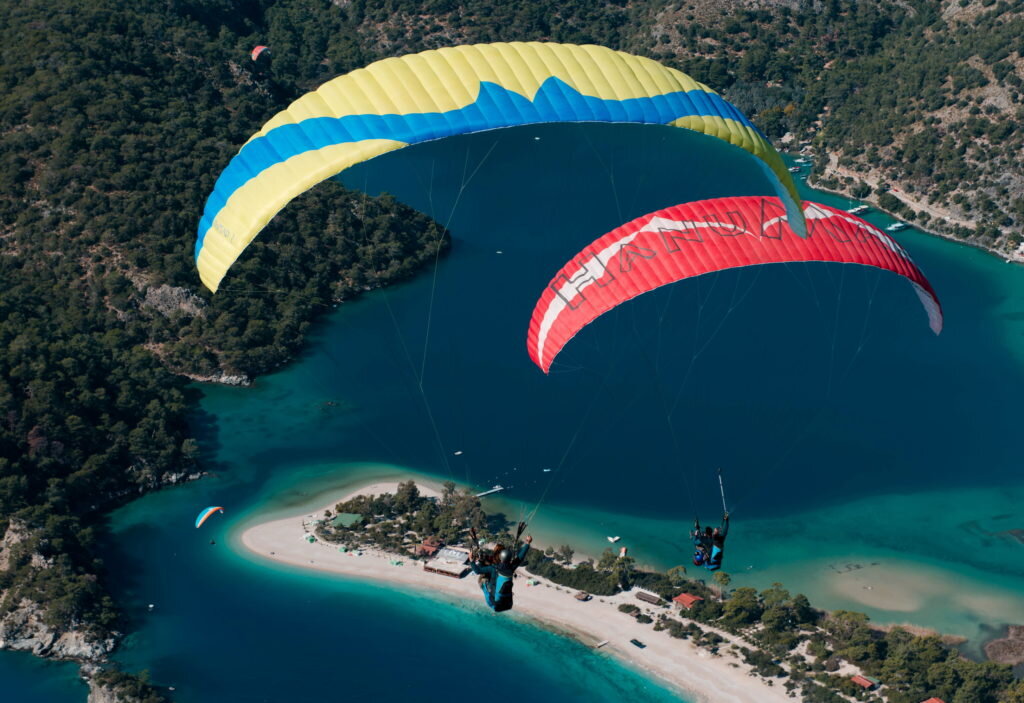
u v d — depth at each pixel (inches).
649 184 6643.7
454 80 1601.9
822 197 6791.3
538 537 3486.7
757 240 1937.7
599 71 1669.5
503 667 2955.2
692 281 5319.9
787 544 3452.3
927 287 1999.3
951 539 3476.9
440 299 5231.3
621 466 3850.9
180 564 3422.7
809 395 4311.0
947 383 4448.8
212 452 4057.6
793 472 3816.4
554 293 1984.5
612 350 4667.8
